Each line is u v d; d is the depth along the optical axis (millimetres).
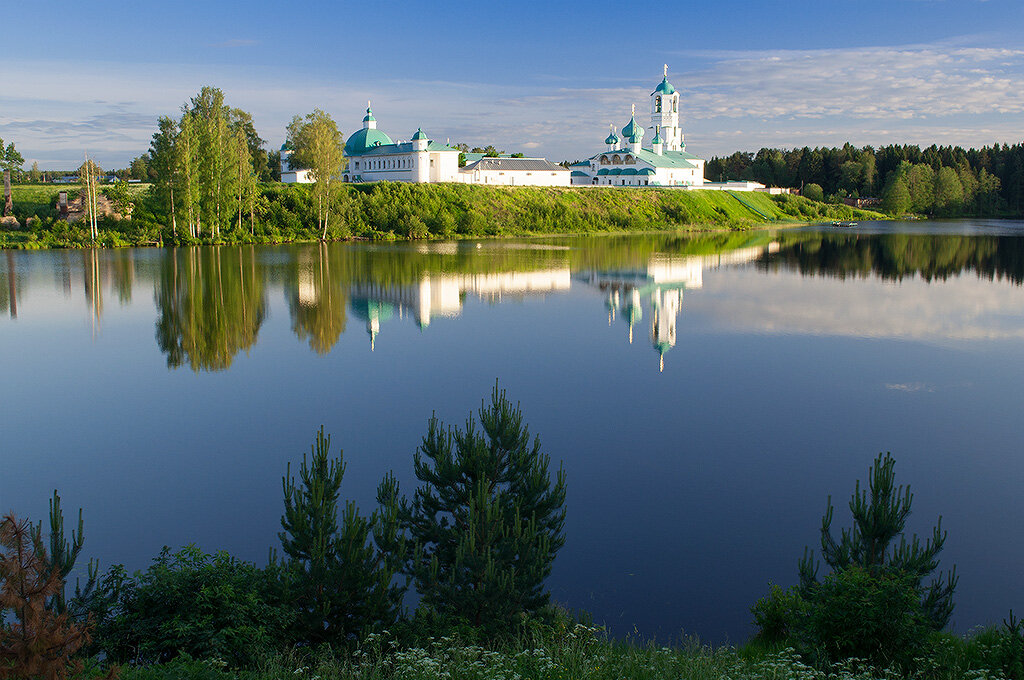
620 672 16547
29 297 76375
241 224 135125
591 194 192625
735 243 146625
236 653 16578
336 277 92875
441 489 23016
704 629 20656
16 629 12203
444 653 16641
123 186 133250
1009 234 167125
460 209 165250
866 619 16719
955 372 48844
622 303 77438
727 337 60438
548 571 20391
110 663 15680
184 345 56688
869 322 66500
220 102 152625
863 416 39625
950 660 16859
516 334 61781
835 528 26656
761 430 37406
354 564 18469
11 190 142125
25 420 38875
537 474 22250
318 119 148750
